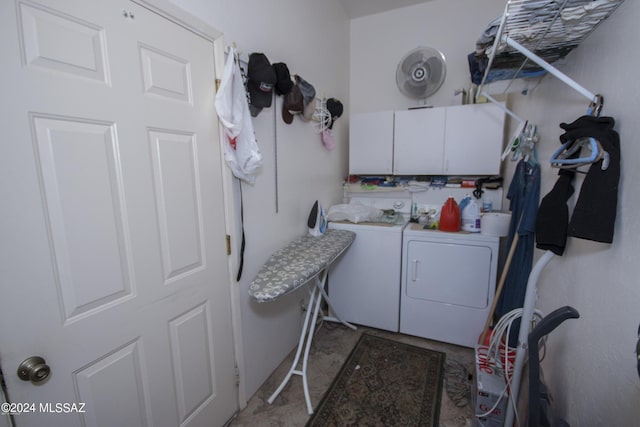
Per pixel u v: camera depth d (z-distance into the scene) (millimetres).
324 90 2404
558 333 1312
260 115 1601
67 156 799
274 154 1765
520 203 1841
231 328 1484
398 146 2604
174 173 1118
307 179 2203
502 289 1969
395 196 2730
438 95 2730
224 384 1454
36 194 744
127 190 955
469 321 2102
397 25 2811
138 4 950
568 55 1383
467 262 2059
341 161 2893
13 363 716
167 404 1145
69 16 780
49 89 750
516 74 1564
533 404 978
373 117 2650
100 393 913
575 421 1089
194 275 1235
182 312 1189
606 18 1031
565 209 1182
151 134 1026
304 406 1619
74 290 832
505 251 2189
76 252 832
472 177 2633
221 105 1231
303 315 2230
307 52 2098
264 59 1438
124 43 917
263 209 1688
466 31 2588
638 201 818
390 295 2281
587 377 1029
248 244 1573
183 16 1106
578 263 1165
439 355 2049
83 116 825
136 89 962
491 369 1498
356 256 2348
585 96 1093
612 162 911
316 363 1981
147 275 1038
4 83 675
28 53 712
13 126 695
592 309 1034
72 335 833
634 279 813
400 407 1605
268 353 1827
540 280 1625
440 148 2479
